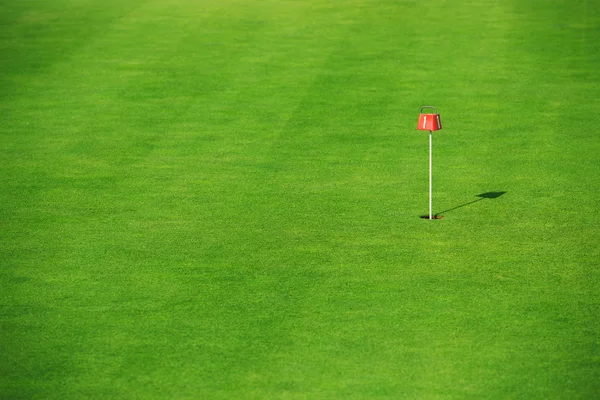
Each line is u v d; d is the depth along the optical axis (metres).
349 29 113.19
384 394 42.69
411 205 68.06
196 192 71.38
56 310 52.09
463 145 80.38
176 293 54.00
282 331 48.97
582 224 63.56
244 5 125.81
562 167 75.00
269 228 64.00
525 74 96.56
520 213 66.00
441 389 43.00
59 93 95.31
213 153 79.62
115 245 61.56
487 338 47.72
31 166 77.62
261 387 43.53
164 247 61.03
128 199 70.25
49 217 66.88
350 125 85.25
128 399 42.78
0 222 66.00
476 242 60.88
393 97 91.69
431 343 47.34
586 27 109.88
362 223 64.69
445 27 112.50
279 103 90.88
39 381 44.44
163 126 86.06
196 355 46.66
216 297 53.34
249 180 73.69
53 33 114.88
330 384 43.66
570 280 54.62
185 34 113.00
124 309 52.06
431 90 93.25
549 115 86.38
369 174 74.56
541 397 42.12
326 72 98.81
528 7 119.25
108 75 99.94
